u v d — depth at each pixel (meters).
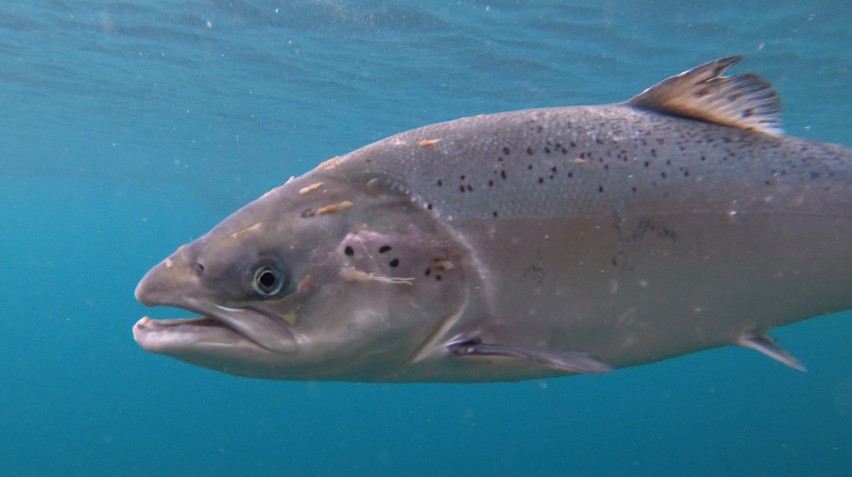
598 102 3.02
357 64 2.63
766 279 0.53
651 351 0.53
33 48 2.52
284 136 4.16
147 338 0.47
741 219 0.53
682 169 0.53
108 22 2.24
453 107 3.26
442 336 0.49
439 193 0.50
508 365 0.51
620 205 0.51
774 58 2.36
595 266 0.50
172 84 2.98
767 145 0.55
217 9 2.11
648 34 2.15
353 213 0.49
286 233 0.48
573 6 1.95
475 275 0.49
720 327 0.54
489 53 2.42
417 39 2.32
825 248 0.54
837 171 0.55
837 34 2.11
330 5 2.06
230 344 0.47
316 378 0.50
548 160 0.51
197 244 0.48
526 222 0.50
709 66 0.55
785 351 0.54
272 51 2.50
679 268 0.52
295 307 0.47
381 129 3.87
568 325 0.50
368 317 0.48
